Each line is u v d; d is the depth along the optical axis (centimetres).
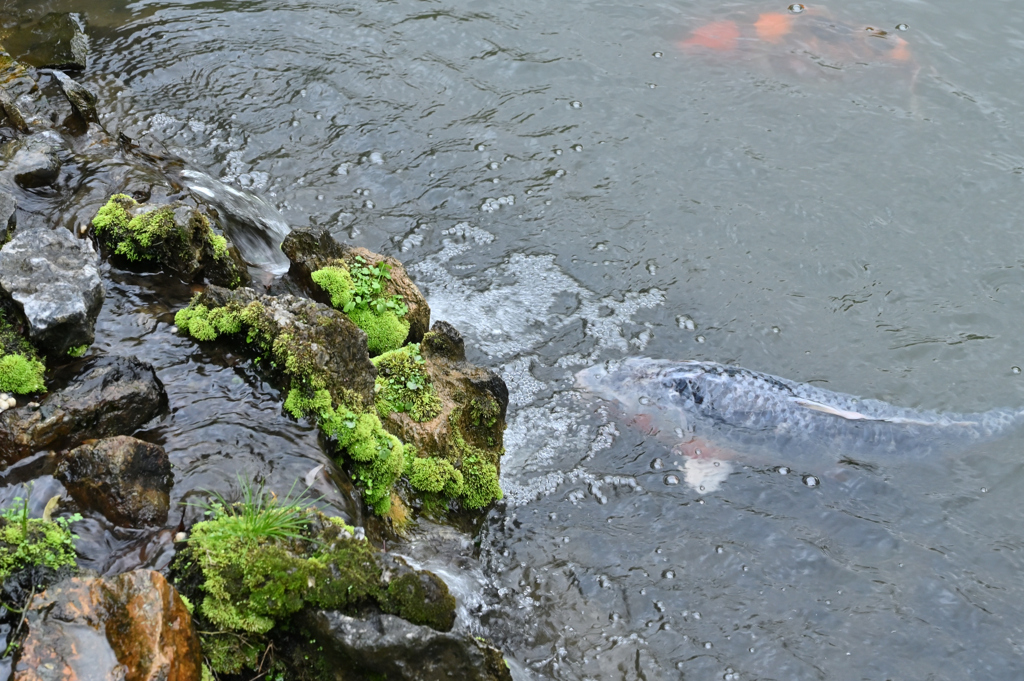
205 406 480
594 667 464
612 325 696
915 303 717
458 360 609
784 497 573
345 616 378
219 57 923
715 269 746
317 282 593
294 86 898
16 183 640
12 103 726
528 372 658
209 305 524
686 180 827
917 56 963
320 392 482
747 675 466
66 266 501
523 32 990
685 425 613
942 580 520
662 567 523
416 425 544
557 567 518
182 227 561
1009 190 815
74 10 973
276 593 374
